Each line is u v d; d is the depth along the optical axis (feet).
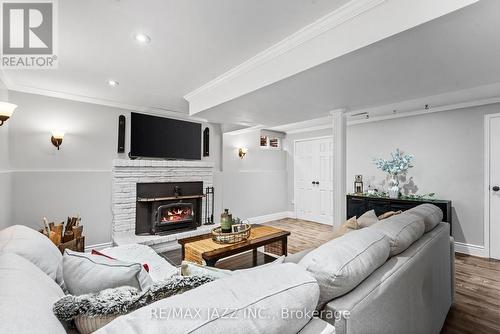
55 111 10.57
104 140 11.79
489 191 10.96
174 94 10.67
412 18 4.18
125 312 2.44
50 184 10.41
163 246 11.84
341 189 9.53
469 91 9.70
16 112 9.75
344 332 2.64
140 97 11.10
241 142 17.49
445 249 6.20
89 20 5.46
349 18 5.00
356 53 5.09
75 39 6.26
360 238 3.74
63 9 5.08
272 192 19.47
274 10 5.08
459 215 11.76
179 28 5.74
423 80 6.74
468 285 8.29
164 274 5.52
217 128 16.22
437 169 12.47
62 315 2.38
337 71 6.07
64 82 9.29
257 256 10.85
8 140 9.41
